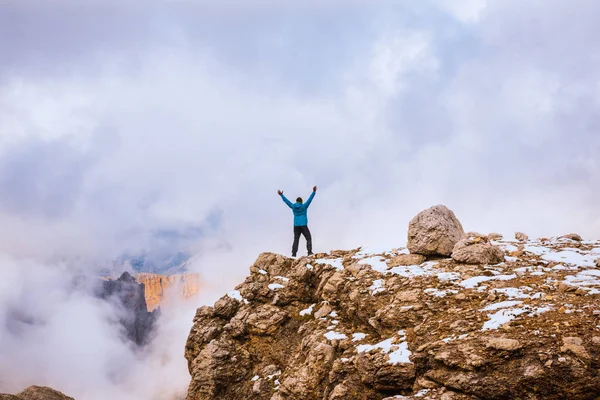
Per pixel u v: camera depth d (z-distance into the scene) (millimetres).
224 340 21516
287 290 21562
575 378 9852
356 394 12977
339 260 20953
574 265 15320
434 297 14711
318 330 17656
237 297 23234
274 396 16422
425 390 11250
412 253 18312
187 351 23406
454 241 17953
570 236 18984
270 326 20766
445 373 11141
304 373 15609
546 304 12344
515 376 10305
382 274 17656
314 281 21094
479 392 10438
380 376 12367
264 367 19750
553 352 10336
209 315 23438
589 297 12250
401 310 14641
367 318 15984
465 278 15422
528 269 15352
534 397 10031
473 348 11125
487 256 16359
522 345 10680
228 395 20172
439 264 17109
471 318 12727
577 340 10328
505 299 13430
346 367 13891
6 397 13516
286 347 19953
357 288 17328
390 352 12891
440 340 12109
